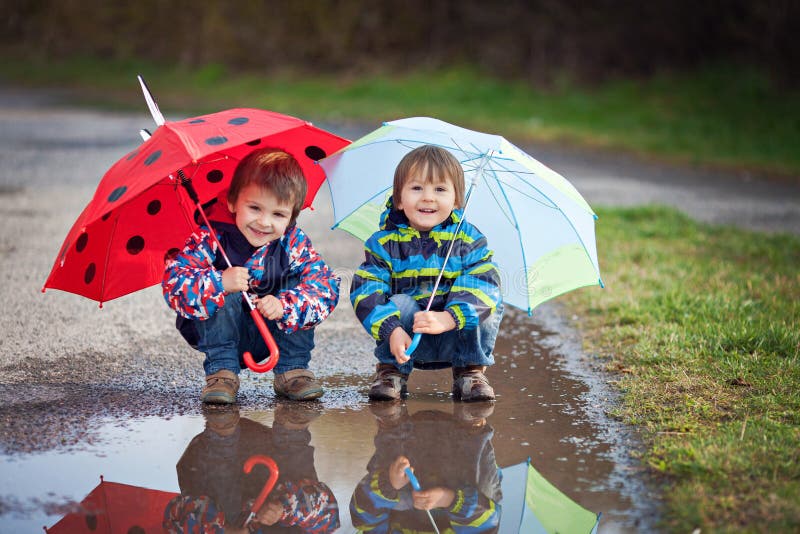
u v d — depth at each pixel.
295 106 15.99
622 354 3.97
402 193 3.37
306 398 3.40
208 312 3.22
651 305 4.64
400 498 2.60
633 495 2.60
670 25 17.47
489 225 3.63
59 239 6.30
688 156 11.80
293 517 2.48
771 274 5.44
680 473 2.71
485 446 2.97
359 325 4.55
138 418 3.16
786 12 15.78
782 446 2.82
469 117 14.62
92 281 3.34
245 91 18.42
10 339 4.05
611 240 6.45
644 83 16.75
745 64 16.16
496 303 3.35
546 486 2.67
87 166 9.95
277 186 3.26
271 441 2.99
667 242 6.48
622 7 18.11
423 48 20.47
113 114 15.45
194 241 3.35
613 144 12.63
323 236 6.73
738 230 7.04
